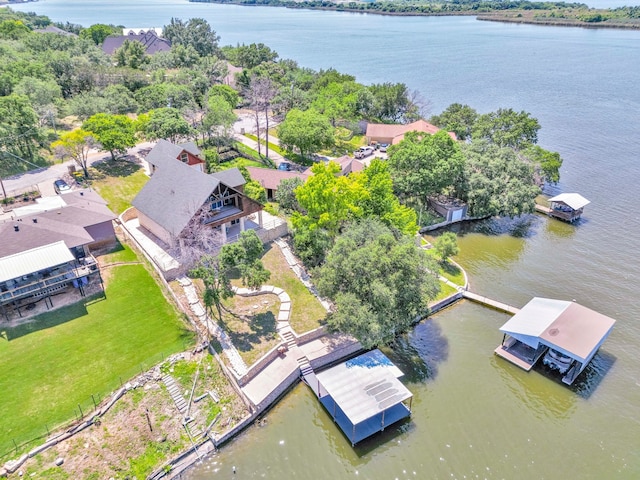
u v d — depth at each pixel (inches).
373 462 1299.2
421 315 1717.5
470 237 2578.7
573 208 2691.9
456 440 1368.1
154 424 1316.4
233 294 1610.5
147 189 2092.8
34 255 1614.2
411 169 2605.8
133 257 1943.9
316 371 1592.0
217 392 1437.0
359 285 1568.7
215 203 2006.6
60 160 2790.4
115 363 1441.9
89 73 3929.6
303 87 5167.3
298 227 2031.3
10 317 1568.7
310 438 1363.2
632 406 1494.8
